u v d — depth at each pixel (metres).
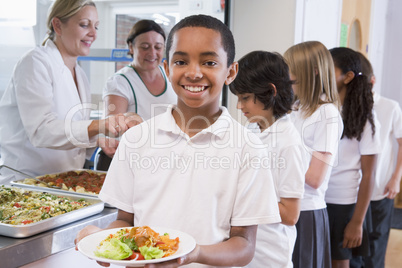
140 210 0.99
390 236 3.83
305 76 1.80
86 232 0.96
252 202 0.96
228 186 0.96
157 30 2.25
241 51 2.88
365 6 4.40
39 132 1.73
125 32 2.65
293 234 1.48
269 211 0.97
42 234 1.24
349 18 4.04
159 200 0.98
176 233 0.88
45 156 1.93
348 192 2.11
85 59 2.67
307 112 1.79
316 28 3.17
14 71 1.79
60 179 1.76
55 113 1.80
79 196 1.56
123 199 1.03
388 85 5.20
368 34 4.55
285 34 2.76
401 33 5.05
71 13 1.80
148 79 2.33
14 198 1.52
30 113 1.75
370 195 2.06
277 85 1.47
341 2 3.74
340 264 2.17
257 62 1.48
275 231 1.40
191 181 0.96
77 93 1.97
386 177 2.64
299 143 1.45
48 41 1.89
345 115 2.09
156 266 0.76
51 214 1.34
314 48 1.81
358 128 2.05
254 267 1.39
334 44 3.76
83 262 1.38
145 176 0.99
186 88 0.92
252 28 2.83
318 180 1.67
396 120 2.64
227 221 0.97
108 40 2.65
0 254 1.10
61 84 1.86
